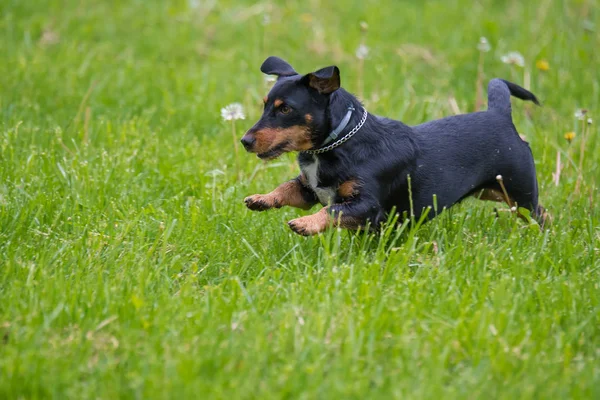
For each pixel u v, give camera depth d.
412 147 6.84
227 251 6.76
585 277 6.43
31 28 13.09
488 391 4.85
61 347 5.14
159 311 5.55
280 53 13.02
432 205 6.96
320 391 4.72
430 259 6.80
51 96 10.47
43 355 4.91
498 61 12.45
